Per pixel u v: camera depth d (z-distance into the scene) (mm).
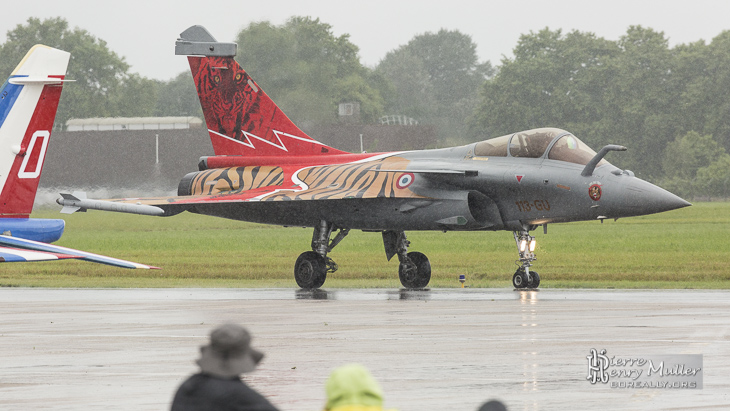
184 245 167625
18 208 61344
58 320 56625
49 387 34781
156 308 64125
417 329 50406
